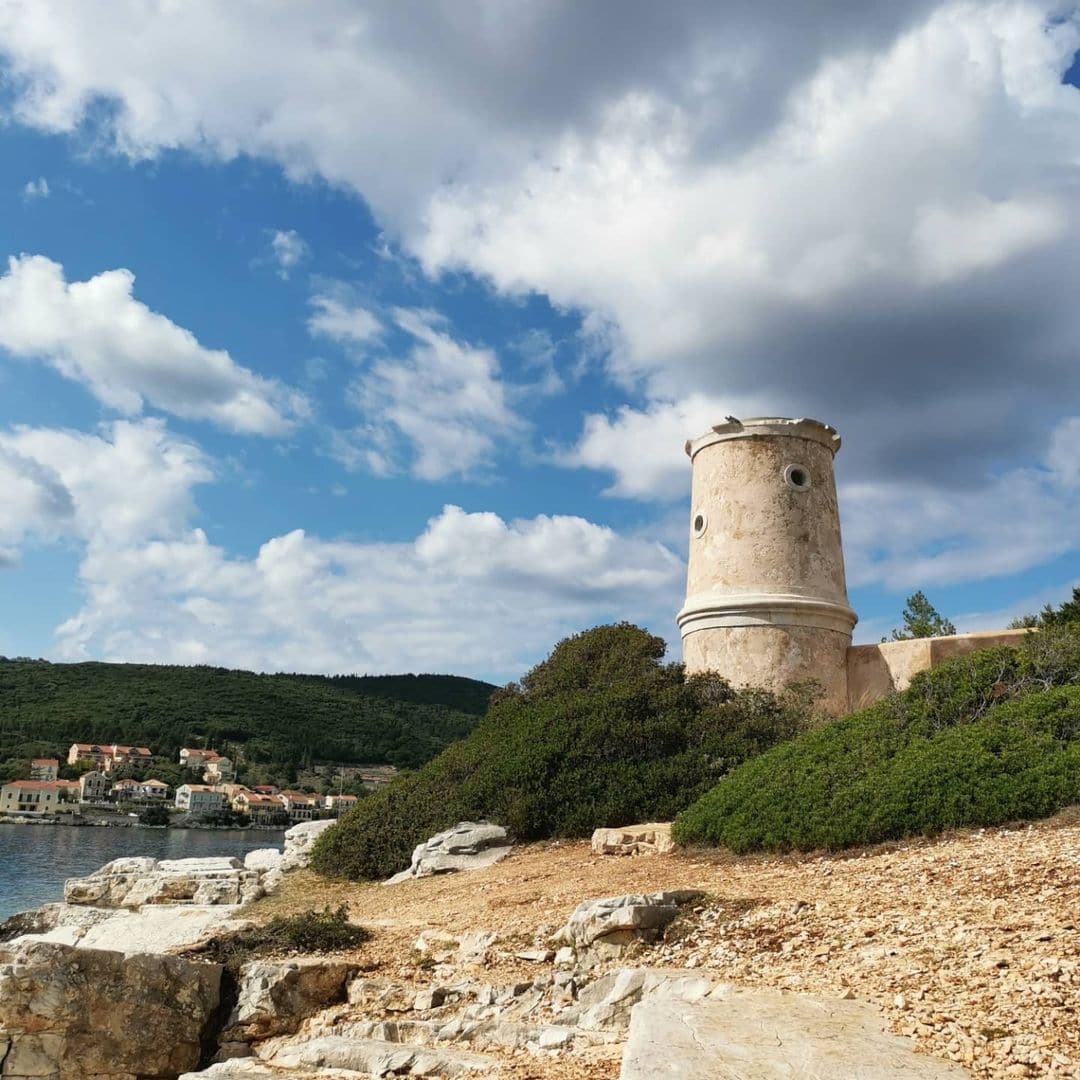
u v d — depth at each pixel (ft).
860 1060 20.33
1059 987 23.52
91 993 38.47
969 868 37.76
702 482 89.25
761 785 55.67
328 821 87.25
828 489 88.22
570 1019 32.27
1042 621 85.30
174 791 394.73
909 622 118.01
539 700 83.76
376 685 642.63
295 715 535.60
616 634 90.48
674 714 72.84
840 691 82.64
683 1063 20.13
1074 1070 19.40
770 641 81.05
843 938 31.91
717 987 28.25
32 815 323.78
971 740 50.78
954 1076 19.54
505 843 65.41
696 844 55.21
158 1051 39.01
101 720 481.87
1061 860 35.78
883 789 48.42
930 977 26.04
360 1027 35.04
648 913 37.52
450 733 554.05
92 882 71.51
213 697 548.72
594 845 59.16
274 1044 38.19
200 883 69.51
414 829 70.59
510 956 39.88
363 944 46.21
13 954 38.75
